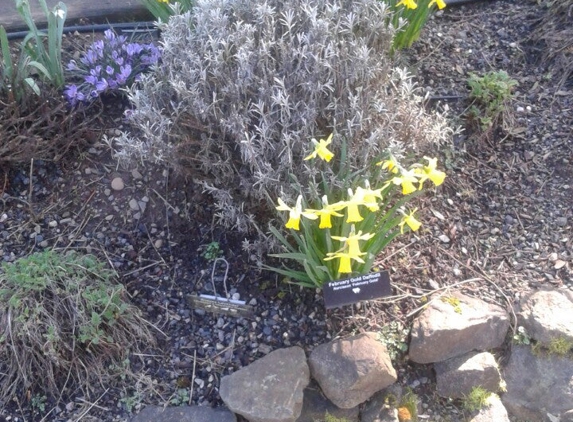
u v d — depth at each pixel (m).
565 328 0.84
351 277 0.80
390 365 0.81
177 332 0.84
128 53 0.98
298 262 0.86
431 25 1.14
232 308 0.84
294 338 0.83
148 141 0.79
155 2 1.00
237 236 0.89
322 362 0.80
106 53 0.98
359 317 0.84
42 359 0.79
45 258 0.83
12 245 0.90
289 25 0.80
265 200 0.85
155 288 0.87
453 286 0.88
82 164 0.96
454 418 0.82
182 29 0.87
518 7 1.16
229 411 0.78
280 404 0.77
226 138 0.84
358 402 0.80
